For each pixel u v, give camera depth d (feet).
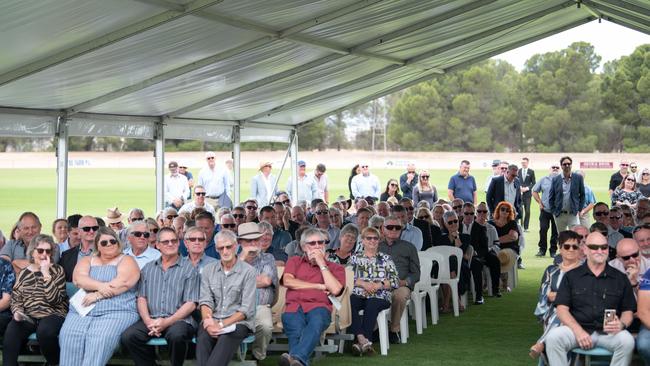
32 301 26.14
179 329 24.77
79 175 220.02
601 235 23.57
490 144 298.97
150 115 50.34
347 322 28.48
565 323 23.41
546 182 63.87
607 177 192.34
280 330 29.07
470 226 45.70
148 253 29.35
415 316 35.19
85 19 28.40
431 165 249.75
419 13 40.81
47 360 26.21
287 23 35.94
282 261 32.40
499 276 44.75
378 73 53.83
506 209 48.24
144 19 30.30
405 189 70.38
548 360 23.70
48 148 322.96
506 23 50.75
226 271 24.97
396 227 32.30
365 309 29.58
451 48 52.01
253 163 246.06
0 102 39.27
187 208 52.65
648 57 279.90
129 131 48.73
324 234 27.35
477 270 42.29
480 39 51.98
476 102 299.99
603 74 306.96
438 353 30.07
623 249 25.21
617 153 269.23
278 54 41.16
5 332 25.93
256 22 34.68
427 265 35.60
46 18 27.20
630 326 24.81
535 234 84.02
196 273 25.77
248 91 48.08
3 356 25.84
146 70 38.06
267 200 63.77
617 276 23.54
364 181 70.44
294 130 67.51
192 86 43.86
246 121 59.98
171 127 52.29
